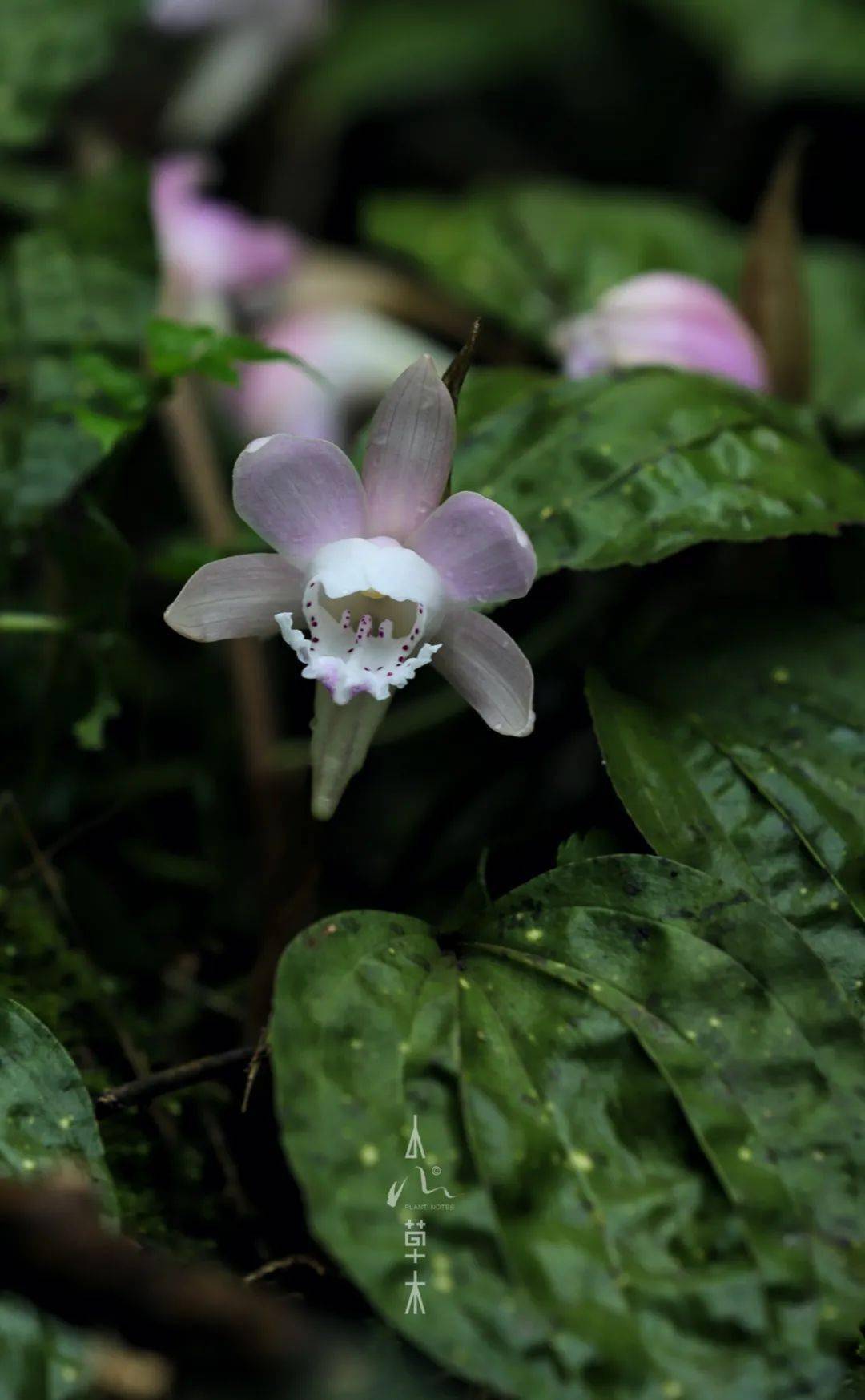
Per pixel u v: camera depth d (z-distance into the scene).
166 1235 0.51
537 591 0.58
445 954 0.50
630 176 1.17
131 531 0.65
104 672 0.56
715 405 0.53
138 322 0.61
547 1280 0.46
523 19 1.15
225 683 0.62
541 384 0.56
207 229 0.70
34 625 0.56
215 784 0.61
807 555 0.54
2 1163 0.47
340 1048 0.48
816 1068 0.49
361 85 1.08
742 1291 0.47
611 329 0.59
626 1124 0.48
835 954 0.50
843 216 1.09
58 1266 0.46
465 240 0.71
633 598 0.55
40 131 0.67
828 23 1.06
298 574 0.50
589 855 0.52
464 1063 0.48
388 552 0.49
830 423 0.56
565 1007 0.49
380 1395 0.48
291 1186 0.52
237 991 0.56
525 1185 0.47
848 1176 0.48
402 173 1.12
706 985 0.49
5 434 0.58
